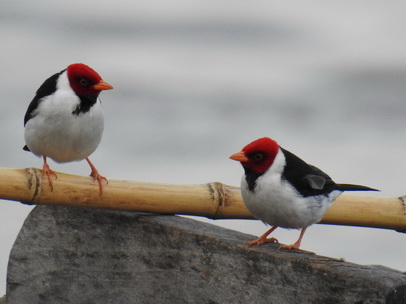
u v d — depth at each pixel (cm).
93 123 1249
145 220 1128
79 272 1170
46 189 1124
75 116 1234
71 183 1130
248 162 1144
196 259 1084
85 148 1266
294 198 1134
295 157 1166
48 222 1184
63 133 1240
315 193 1152
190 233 1088
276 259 1020
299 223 1159
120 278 1145
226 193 1190
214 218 1200
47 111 1231
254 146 1138
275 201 1137
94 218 1158
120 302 1146
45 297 1191
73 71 1232
